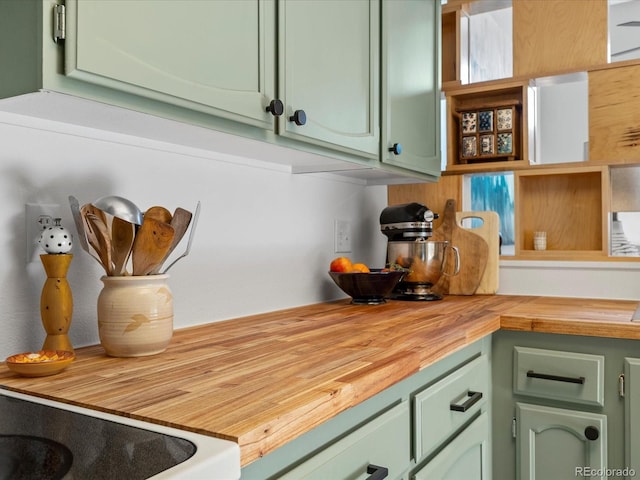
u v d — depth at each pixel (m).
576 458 1.56
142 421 0.70
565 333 1.54
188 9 1.00
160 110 0.98
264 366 0.97
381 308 1.79
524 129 2.18
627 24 2.29
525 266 2.20
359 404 0.93
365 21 1.60
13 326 1.06
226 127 1.13
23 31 0.81
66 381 0.88
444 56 2.39
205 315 1.48
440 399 1.21
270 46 1.21
